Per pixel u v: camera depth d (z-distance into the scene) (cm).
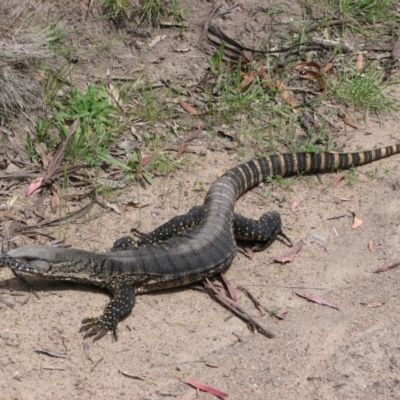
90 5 1277
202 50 1305
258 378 796
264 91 1269
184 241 926
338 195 1091
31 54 1143
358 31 1423
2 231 957
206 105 1223
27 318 830
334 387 795
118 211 1010
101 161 1090
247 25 1368
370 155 1152
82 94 1175
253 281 927
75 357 791
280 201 1069
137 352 807
